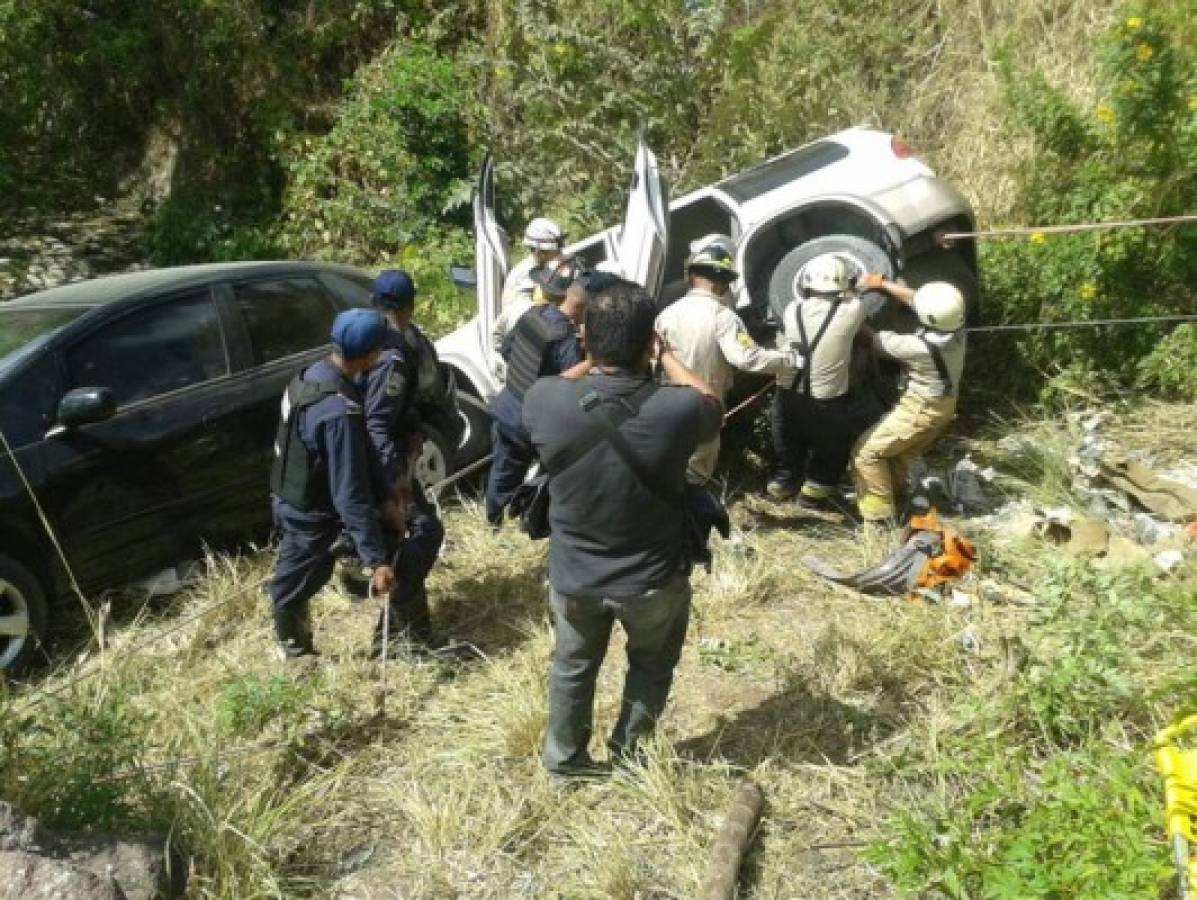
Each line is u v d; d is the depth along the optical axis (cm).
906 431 575
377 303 514
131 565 566
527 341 568
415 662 505
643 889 372
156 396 579
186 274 628
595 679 407
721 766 416
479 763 439
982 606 494
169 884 371
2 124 1222
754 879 372
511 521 634
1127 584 458
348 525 465
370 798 429
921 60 1016
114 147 1397
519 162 1056
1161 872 300
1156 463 647
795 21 1066
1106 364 727
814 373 585
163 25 1252
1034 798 366
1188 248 721
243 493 605
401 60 1145
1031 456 651
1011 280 740
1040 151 771
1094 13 923
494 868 390
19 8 1168
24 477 493
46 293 629
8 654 517
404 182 1100
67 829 381
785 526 618
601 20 1066
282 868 394
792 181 713
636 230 636
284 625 506
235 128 1255
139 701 486
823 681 462
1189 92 721
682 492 381
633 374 373
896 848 346
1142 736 396
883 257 655
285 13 1262
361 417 468
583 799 409
